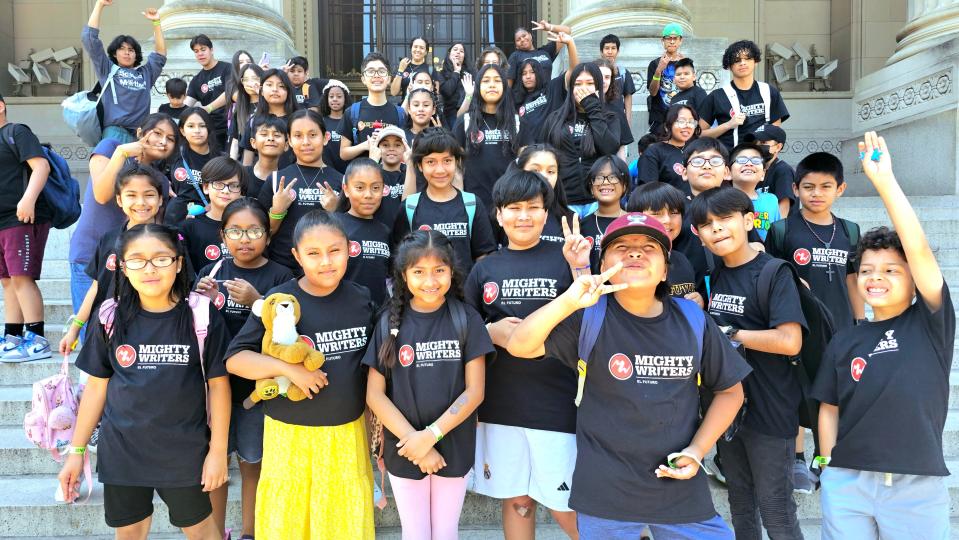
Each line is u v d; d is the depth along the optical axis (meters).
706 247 3.11
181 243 2.69
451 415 2.48
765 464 2.72
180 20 7.77
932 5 8.15
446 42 11.31
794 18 11.28
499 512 3.37
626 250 2.20
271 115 4.89
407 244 2.54
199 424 2.64
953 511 3.36
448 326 2.57
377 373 2.61
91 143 5.87
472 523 3.37
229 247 3.04
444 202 3.46
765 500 2.74
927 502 2.27
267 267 3.12
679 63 6.18
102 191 3.63
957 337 4.45
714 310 2.88
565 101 4.52
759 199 3.86
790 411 2.70
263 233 3.05
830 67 10.78
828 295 3.37
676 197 3.14
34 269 4.39
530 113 5.30
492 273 2.79
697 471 2.20
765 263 2.78
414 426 2.55
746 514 2.88
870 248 2.39
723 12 11.17
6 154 4.29
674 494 2.17
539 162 3.15
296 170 3.71
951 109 7.43
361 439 2.70
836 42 11.20
